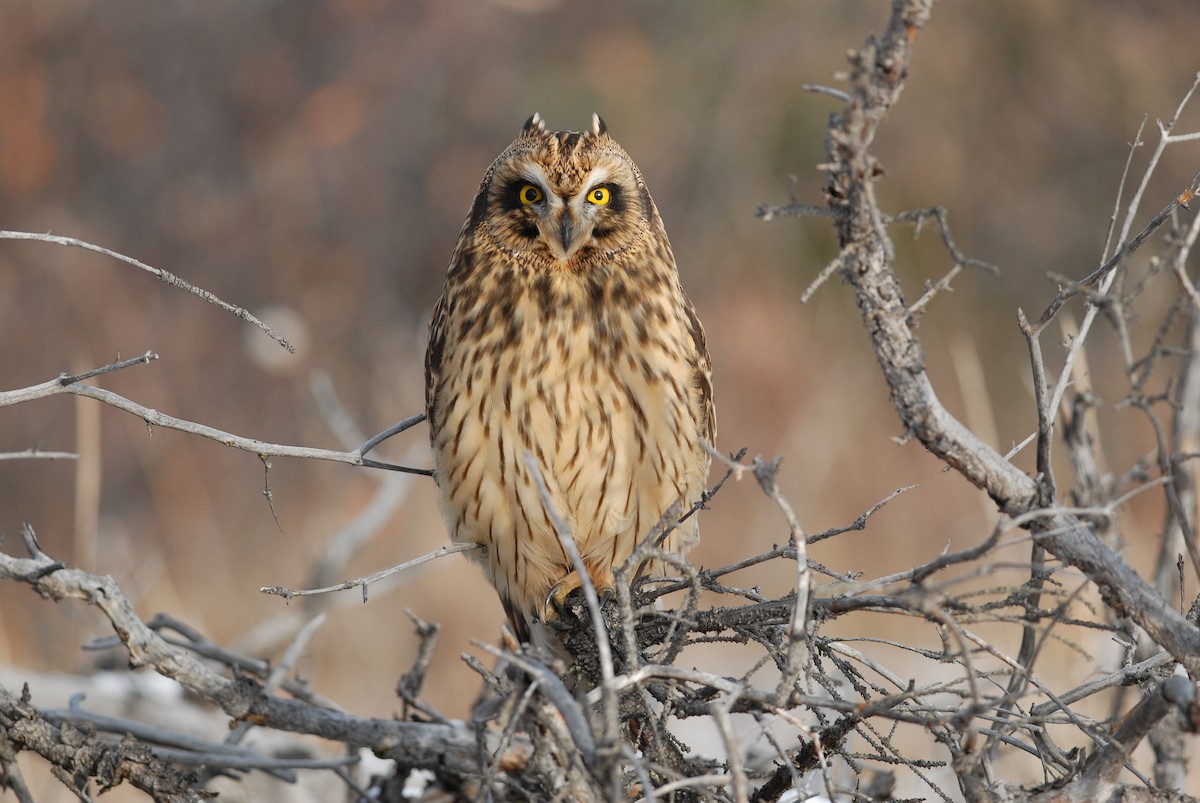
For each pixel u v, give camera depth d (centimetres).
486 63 2258
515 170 788
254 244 2145
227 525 1661
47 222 2061
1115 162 2105
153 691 818
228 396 1909
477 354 783
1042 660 808
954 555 466
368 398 1816
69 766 561
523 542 804
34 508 1773
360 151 2216
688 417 799
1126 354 450
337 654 1167
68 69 2183
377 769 805
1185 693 438
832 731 508
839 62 2159
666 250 824
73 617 900
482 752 528
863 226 456
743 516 1639
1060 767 539
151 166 2186
